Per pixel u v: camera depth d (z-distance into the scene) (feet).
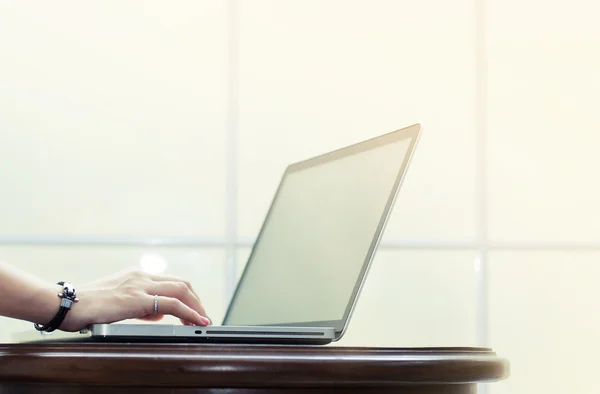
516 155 5.92
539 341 5.85
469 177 5.88
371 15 5.91
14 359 2.54
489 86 5.94
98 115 5.74
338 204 3.89
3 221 5.64
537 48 5.98
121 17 5.80
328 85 5.85
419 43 5.91
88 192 5.70
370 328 5.74
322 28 5.88
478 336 5.81
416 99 5.89
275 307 4.12
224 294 5.70
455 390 2.72
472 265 5.85
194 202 5.74
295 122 5.82
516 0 5.99
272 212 4.70
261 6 5.86
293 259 4.11
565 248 5.89
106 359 2.47
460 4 5.95
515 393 5.82
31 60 5.74
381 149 3.75
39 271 5.64
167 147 5.75
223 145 5.78
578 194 5.92
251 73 5.82
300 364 2.48
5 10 5.74
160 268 5.69
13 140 5.69
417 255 5.81
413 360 2.56
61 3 5.78
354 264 3.49
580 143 5.94
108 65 5.77
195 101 5.78
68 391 2.53
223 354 2.48
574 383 5.83
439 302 5.80
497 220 5.88
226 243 5.72
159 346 2.52
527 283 5.86
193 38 5.82
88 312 3.22
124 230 5.70
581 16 6.00
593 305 5.87
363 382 2.51
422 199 5.84
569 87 5.97
